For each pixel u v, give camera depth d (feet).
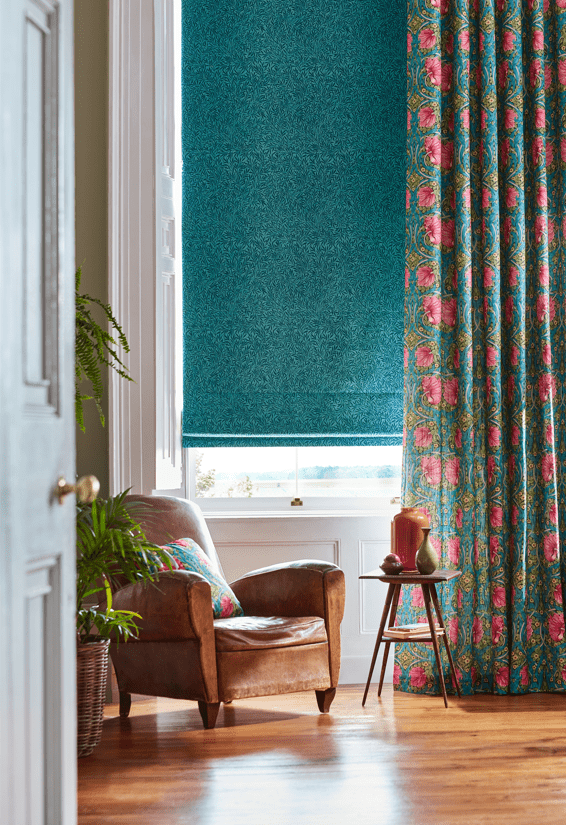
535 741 9.65
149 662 10.63
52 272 4.47
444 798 7.77
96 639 9.69
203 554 11.48
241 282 13.51
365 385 13.69
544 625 12.70
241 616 11.30
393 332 13.75
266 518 13.37
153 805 7.67
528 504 12.82
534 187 13.00
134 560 9.77
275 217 13.58
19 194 4.01
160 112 12.93
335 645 11.15
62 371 4.56
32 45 4.29
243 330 13.50
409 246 12.80
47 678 4.38
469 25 13.00
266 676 10.48
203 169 13.48
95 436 12.58
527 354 13.00
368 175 13.75
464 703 11.70
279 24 13.69
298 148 13.65
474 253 12.92
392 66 13.83
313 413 13.56
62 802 4.40
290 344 13.57
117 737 10.03
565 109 13.08
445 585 12.42
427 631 11.87
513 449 12.62
